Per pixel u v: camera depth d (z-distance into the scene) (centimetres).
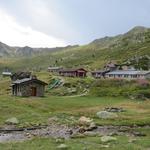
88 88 15112
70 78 18688
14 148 3659
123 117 6762
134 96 12406
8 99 8731
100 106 9088
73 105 9262
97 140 4091
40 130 5162
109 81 15562
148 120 6128
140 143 3894
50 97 12200
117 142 3941
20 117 6450
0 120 6106
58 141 4022
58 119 6241
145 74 19688
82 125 5653
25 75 18812
